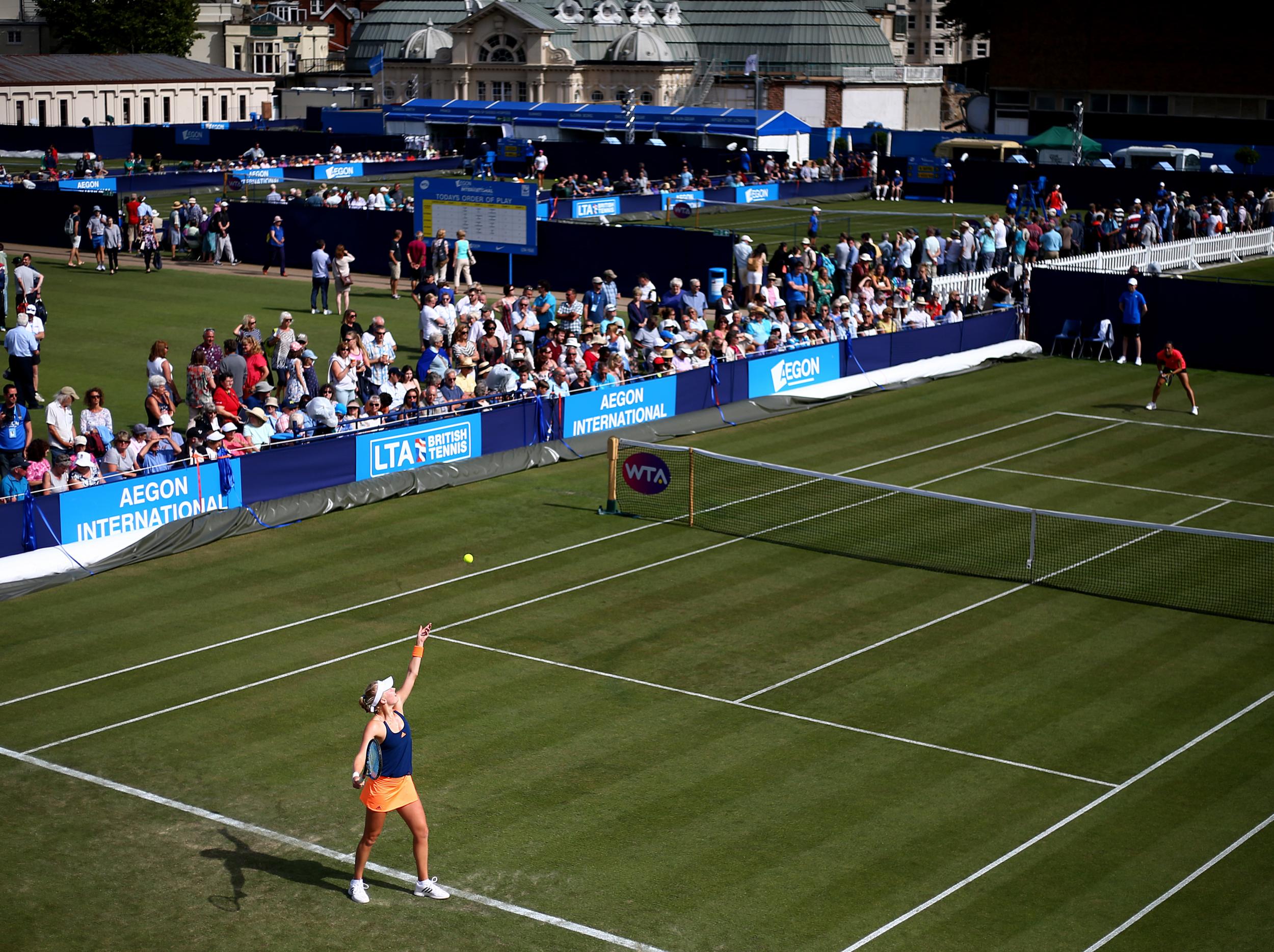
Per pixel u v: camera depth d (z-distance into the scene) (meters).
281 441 27.61
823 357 37.66
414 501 28.30
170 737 17.98
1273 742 18.16
